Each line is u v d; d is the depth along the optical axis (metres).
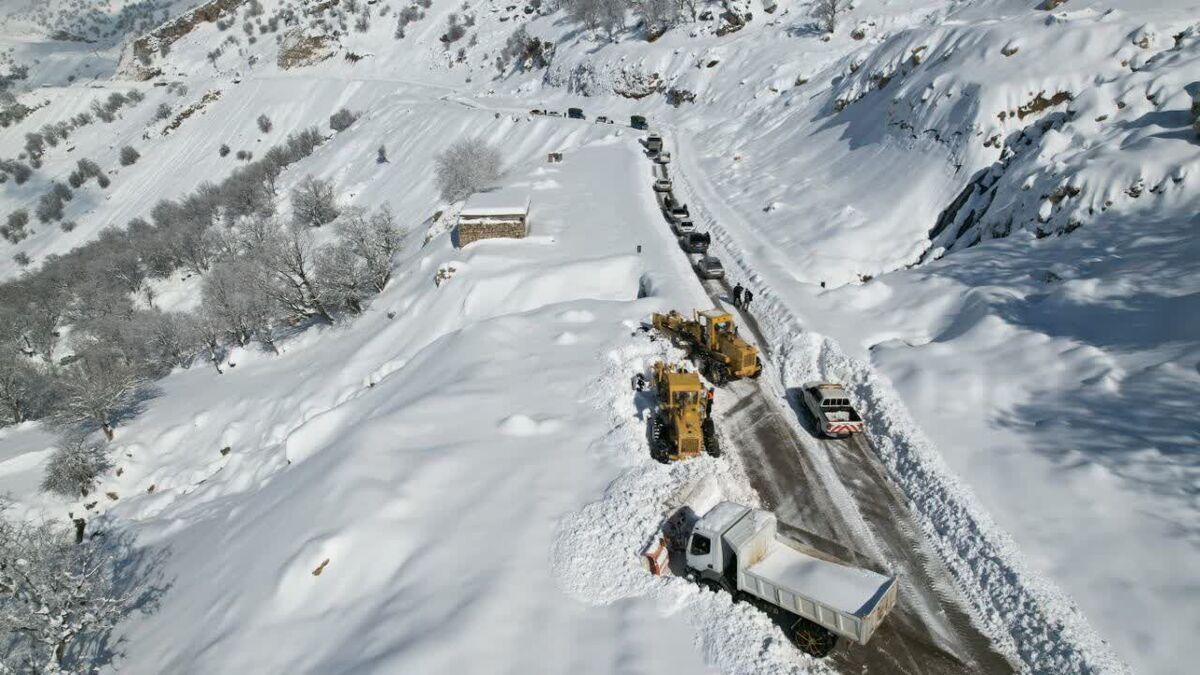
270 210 116.06
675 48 99.31
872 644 16.77
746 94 82.25
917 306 32.72
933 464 22.36
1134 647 15.34
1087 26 42.59
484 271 44.59
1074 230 32.66
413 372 35.06
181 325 62.56
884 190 45.19
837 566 16.67
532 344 33.41
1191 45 37.91
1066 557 17.98
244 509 26.28
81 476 43.47
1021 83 41.66
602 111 101.88
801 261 40.12
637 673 15.66
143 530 30.80
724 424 26.44
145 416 50.59
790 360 30.56
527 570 18.95
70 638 20.78
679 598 17.77
